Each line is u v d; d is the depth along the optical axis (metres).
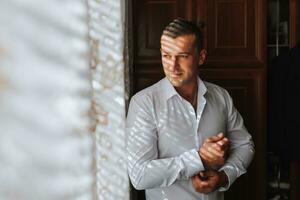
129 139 1.34
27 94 0.31
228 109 1.56
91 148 0.39
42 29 0.32
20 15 0.30
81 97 0.37
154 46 2.17
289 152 2.25
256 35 2.15
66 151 0.35
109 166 0.43
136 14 2.16
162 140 1.38
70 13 0.35
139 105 1.39
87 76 0.37
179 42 1.34
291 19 2.25
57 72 0.33
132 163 1.32
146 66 2.18
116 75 0.42
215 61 2.17
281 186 2.40
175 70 1.37
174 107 1.40
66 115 0.35
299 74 2.20
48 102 0.33
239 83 2.18
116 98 0.43
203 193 1.37
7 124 0.30
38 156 0.32
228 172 1.44
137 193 2.08
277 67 2.26
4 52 0.30
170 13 2.16
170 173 1.31
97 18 0.40
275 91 2.27
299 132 2.22
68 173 0.35
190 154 1.33
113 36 0.42
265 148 2.19
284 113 2.26
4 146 0.30
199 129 1.42
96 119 0.41
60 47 0.34
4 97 0.30
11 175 0.31
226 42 2.16
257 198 2.20
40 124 0.32
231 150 1.55
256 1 2.14
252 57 2.16
